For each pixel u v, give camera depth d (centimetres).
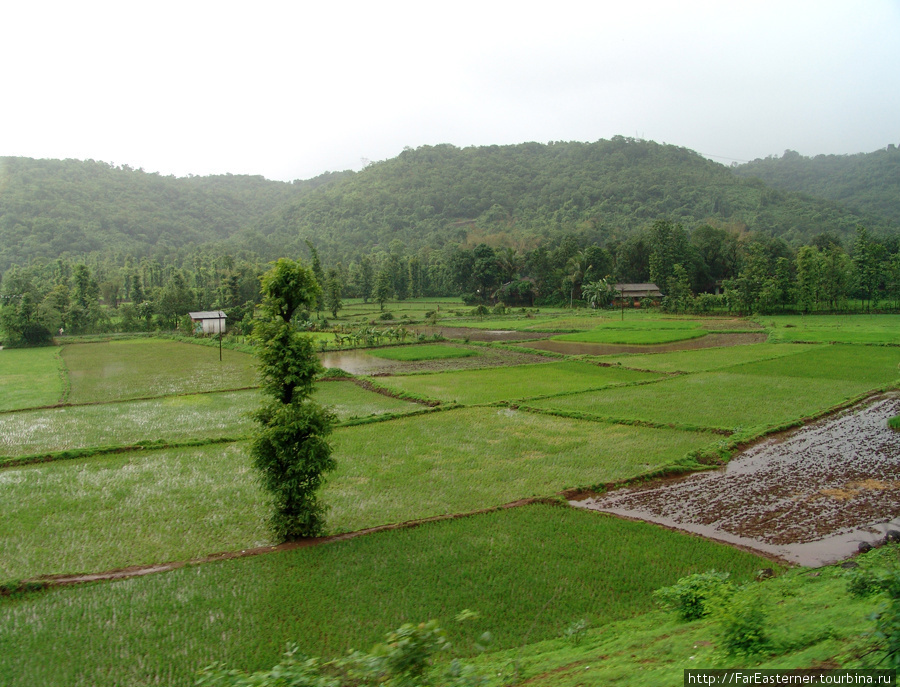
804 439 2683
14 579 1466
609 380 4231
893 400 3403
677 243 12225
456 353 5791
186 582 1455
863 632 710
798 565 1498
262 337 1834
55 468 2400
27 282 8269
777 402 3353
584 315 10631
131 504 2011
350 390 4053
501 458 2472
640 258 13450
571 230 18825
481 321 9744
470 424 3039
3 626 1277
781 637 783
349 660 743
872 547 1546
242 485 2197
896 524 1748
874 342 5753
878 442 2602
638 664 838
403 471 2317
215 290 11638
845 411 3177
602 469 2312
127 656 1161
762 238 13275
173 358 5766
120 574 1508
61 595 1405
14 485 2197
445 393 3831
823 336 6381
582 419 3105
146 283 12912
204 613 1310
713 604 991
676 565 1502
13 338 6912
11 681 1089
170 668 1112
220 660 1136
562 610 1286
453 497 2047
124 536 1756
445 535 1706
